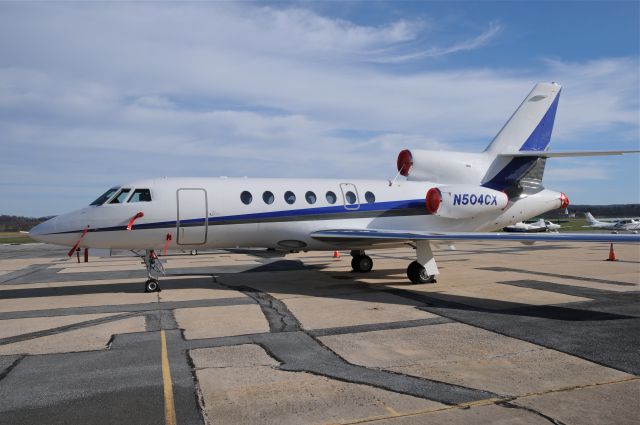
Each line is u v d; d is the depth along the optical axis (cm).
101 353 659
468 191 1434
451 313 912
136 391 514
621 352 650
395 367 589
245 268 1781
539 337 730
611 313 909
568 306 980
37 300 1105
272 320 860
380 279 1429
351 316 890
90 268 1906
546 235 1049
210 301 1060
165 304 1030
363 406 469
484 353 647
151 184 1206
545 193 1616
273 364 605
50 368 595
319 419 441
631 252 2472
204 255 2564
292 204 1311
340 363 607
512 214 1570
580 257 2153
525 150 1600
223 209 1235
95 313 939
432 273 1304
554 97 1628
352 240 1317
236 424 432
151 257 1243
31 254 3091
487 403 475
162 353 655
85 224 1148
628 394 498
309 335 751
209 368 590
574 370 575
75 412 461
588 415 446
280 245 1336
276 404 476
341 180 1434
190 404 478
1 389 524
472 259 2080
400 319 862
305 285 1306
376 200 1427
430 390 511
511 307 971
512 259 2070
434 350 663
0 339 740
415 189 1503
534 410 458
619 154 1264
